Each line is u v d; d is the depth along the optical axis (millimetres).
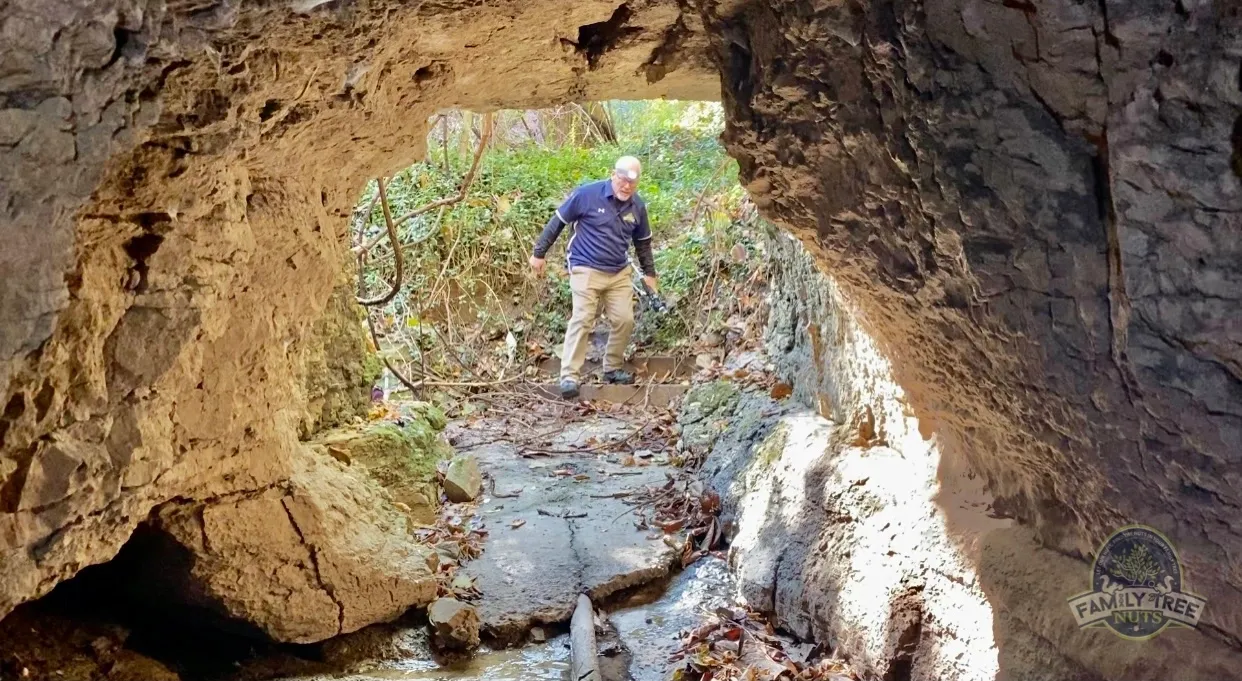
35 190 1775
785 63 2301
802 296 5199
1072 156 1829
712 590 4371
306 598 3484
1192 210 1645
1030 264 2031
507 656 3855
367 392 4949
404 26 2316
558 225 7668
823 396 4746
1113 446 2135
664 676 3666
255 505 3330
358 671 3611
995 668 2688
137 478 2408
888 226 2420
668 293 8633
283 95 2289
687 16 2615
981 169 1988
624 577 4395
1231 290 1651
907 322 2742
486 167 9680
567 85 3334
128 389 2277
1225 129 1561
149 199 2127
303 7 1927
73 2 1651
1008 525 2922
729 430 5711
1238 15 1483
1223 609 2109
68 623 3207
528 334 9023
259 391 3152
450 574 4297
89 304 2070
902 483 3520
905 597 3178
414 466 4902
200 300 2375
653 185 9680
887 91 2107
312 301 3412
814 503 4039
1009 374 2367
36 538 2150
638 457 6281
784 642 3863
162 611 3434
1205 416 1798
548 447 6562
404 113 3070
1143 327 1812
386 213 5559
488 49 2740
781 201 2770
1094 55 1671
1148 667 2258
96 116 1797
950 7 1814
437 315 8992
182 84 1939
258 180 2770
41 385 1986
